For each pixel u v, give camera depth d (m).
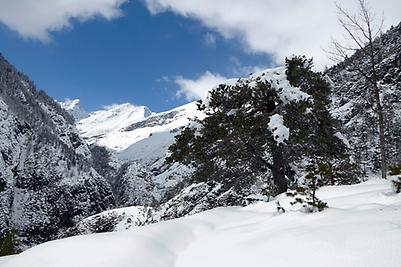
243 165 17.39
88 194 183.50
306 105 15.37
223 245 7.41
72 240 7.45
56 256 6.75
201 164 17.77
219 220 10.48
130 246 6.95
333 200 9.71
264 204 12.40
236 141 16.41
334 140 16.19
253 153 16.75
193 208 30.03
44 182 176.12
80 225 75.69
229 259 6.39
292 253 5.68
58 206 170.75
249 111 17.38
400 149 23.47
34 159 182.88
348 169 16.03
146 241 7.38
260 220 9.34
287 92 16.16
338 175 14.37
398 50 83.31
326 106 16.80
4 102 199.38
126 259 6.41
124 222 68.00
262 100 16.72
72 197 176.75
